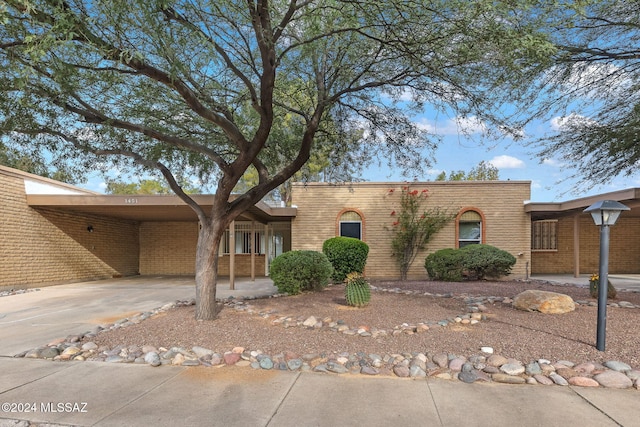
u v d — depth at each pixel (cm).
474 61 619
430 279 1395
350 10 587
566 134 811
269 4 578
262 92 605
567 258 1748
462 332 589
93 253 1562
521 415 352
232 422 342
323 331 609
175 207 1330
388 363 480
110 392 407
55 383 431
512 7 492
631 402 379
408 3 563
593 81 729
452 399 386
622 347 511
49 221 1346
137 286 1334
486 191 1497
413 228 1480
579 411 360
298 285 977
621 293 965
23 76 396
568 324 625
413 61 656
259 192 708
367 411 362
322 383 428
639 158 768
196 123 821
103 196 1266
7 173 1181
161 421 345
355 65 773
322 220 1526
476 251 1294
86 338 596
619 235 1764
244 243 1820
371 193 1523
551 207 1438
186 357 504
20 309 884
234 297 976
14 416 356
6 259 1173
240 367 478
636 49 681
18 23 440
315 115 747
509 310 748
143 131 642
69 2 476
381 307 782
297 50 746
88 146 701
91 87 668
